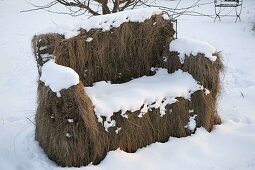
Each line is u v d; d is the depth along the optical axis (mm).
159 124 3314
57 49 3342
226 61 6309
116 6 4113
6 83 5895
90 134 2912
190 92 3410
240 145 3289
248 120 3777
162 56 3902
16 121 4121
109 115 2986
